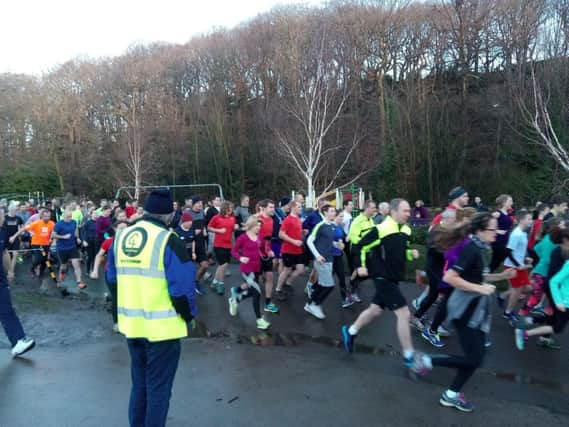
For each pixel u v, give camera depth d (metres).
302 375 4.78
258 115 36.56
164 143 39.38
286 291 9.02
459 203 6.25
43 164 39.28
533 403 4.24
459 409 4.02
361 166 30.05
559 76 19.72
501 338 6.11
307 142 27.62
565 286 5.26
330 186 28.50
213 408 4.02
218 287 8.95
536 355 5.51
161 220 3.33
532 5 21.17
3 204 12.62
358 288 9.03
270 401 4.16
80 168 39.88
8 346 5.63
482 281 4.06
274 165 35.41
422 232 15.14
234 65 38.59
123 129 40.03
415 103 29.81
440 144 28.58
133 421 3.29
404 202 5.04
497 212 7.31
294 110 27.30
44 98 39.72
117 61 42.16
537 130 15.96
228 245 8.97
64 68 41.47
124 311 3.25
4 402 4.11
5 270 5.32
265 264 7.50
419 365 4.22
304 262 8.54
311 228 8.29
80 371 4.85
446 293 5.76
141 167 38.03
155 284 3.15
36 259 10.61
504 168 26.72
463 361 4.00
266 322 6.74
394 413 3.95
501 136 27.28
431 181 28.41
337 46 29.23
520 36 21.16
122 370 4.88
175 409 4.00
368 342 6.02
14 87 39.84
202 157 39.06
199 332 6.58
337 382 4.59
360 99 31.06
